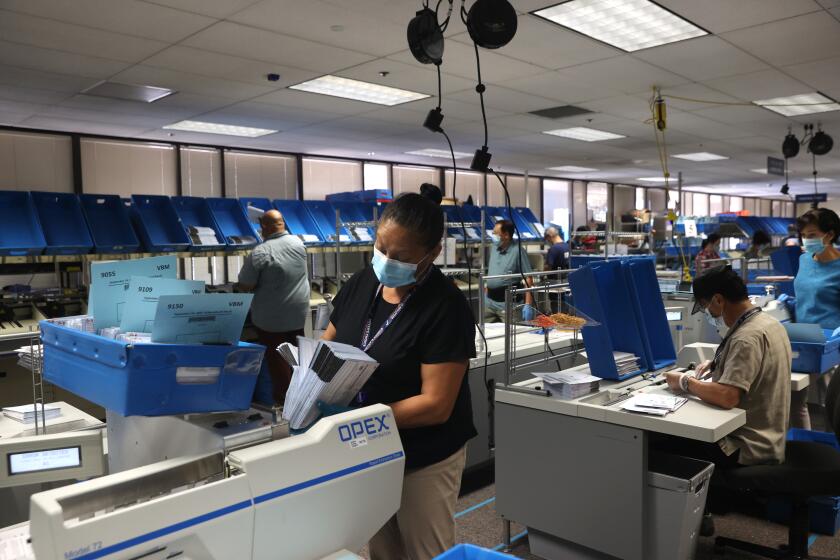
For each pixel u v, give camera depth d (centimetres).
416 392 125
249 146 754
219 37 367
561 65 439
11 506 147
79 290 388
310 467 91
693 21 353
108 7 317
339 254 480
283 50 395
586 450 206
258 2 316
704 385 201
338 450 95
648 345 240
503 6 247
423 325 122
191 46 382
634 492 195
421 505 125
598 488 204
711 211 1720
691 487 187
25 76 436
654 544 194
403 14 336
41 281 402
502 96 533
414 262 121
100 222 405
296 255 413
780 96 539
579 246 612
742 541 229
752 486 203
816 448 218
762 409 206
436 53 263
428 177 995
